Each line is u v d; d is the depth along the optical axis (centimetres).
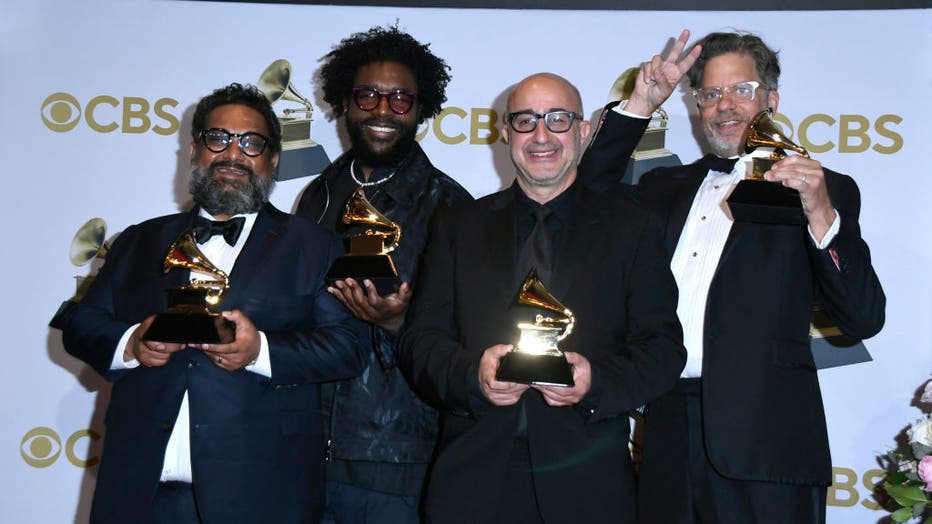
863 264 288
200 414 285
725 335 293
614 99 413
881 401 396
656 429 306
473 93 419
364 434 330
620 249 282
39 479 418
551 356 256
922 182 397
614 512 268
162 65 422
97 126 422
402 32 414
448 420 288
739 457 283
